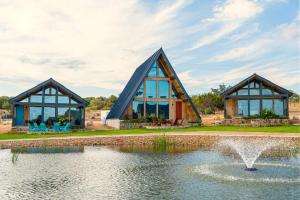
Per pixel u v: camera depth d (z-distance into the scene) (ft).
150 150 77.87
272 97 130.31
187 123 127.13
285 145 76.54
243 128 112.57
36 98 118.42
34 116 120.16
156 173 50.55
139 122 124.16
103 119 162.61
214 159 63.62
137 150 77.92
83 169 54.08
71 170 53.31
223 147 80.59
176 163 59.16
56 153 72.95
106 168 54.75
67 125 113.19
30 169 54.24
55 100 119.96
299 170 51.80
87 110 271.69
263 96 130.11
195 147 83.30
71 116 123.34
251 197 37.60
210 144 85.30
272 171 51.31
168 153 72.33
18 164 58.90
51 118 121.19
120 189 41.65
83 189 41.86
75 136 95.04
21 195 39.50
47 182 45.47
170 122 127.13
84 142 88.17
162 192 40.09
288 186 42.22
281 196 37.93
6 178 47.88
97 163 59.57
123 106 127.44
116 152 74.38
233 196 38.04
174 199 37.29
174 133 97.09
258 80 131.03
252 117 126.31
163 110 133.59
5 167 56.03
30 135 101.19
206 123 140.26
